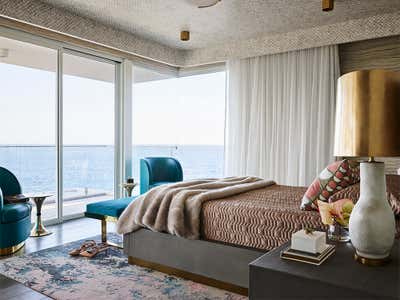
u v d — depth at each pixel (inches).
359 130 47.6
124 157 203.8
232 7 154.9
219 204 94.8
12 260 114.4
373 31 164.1
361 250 53.1
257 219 86.7
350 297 45.0
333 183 83.3
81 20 169.5
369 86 47.3
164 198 103.6
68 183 178.4
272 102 198.5
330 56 179.2
